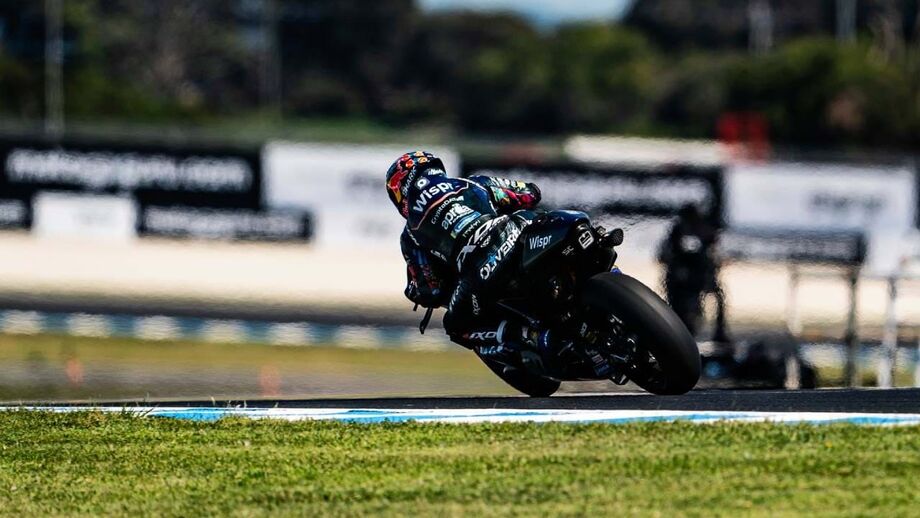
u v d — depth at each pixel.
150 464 21.38
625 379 23.36
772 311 71.75
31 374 53.88
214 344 68.00
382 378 57.22
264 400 26.56
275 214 87.06
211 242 86.56
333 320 76.56
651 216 83.06
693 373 22.31
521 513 17.80
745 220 83.88
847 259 84.25
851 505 17.53
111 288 81.75
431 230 24.47
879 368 46.19
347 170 87.12
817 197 84.62
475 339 24.84
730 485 18.66
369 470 20.36
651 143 109.12
